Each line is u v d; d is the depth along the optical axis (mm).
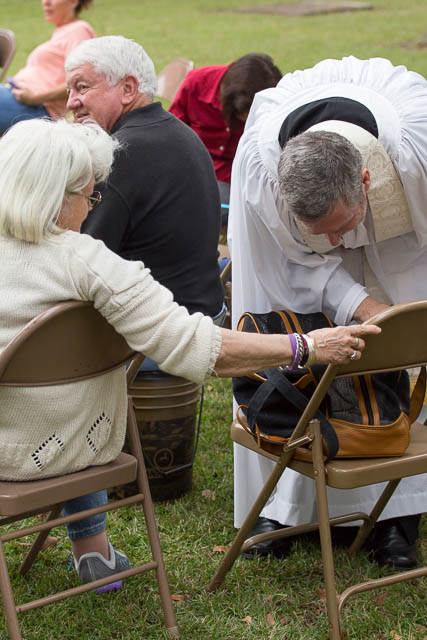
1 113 5926
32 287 2135
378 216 2646
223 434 3984
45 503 2229
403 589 2777
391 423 2410
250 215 2744
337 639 2363
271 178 2670
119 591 2750
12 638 2203
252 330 2594
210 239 3180
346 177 2338
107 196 2953
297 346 2191
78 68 3109
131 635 2553
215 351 2176
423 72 12195
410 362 2283
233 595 2762
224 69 5285
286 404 2445
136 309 2154
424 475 2977
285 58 13438
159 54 14148
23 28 16828
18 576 2842
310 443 2404
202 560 2963
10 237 2152
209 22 17969
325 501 2365
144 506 2506
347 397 2457
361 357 2229
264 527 3049
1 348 2145
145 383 3234
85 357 2203
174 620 2523
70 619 2629
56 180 2115
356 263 2842
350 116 2625
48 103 6051
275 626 2604
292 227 2713
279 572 2889
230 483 3525
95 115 3145
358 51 13953
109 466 2371
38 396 2174
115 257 2178
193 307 3135
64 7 6133
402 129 2627
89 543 2742
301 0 20797
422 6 19375
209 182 3182
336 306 2748
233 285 2943
